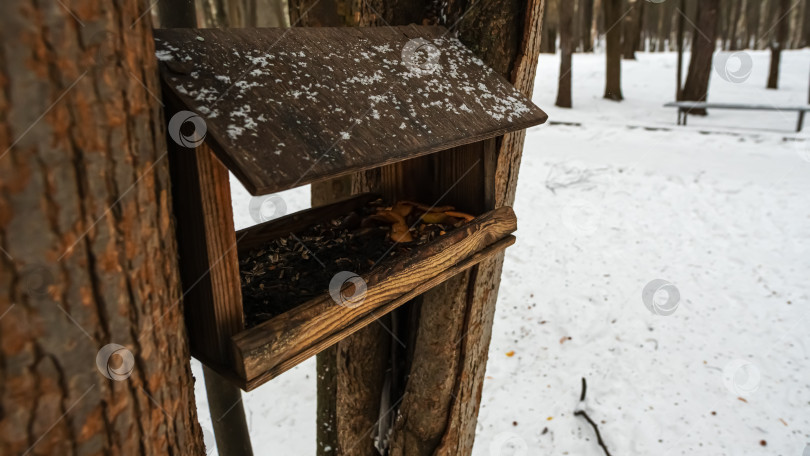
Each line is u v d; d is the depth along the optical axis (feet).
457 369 6.34
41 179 1.98
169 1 4.76
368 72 3.88
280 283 3.96
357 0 7.52
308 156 2.91
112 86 2.19
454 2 5.30
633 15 50.55
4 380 2.02
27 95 1.90
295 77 3.35
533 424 11.27
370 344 6.87
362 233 4.98
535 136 28.17
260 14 39.99
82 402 2.28
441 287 5.94
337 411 7.48
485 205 5.46
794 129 26.89
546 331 13.92
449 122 3.99
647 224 18.39
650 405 11.51
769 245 16.71
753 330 13.43
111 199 2.26
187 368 3.01
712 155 23.72
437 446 6.63
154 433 2.72
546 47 62.44
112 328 2.36
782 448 10.35
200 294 3.06
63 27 1.96
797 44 67.31
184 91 2.73
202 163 2.75
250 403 12.15
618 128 28.63
